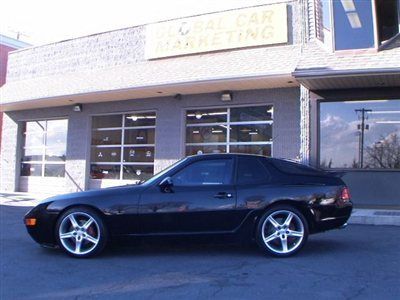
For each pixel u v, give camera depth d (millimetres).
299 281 5734
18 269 6449
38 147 19422
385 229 9664
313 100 12539
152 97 15953
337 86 12141
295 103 13477
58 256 7203
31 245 8117
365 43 11664
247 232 7004
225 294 5242
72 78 17328
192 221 6941
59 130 18828
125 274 6148
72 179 17812
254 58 13555
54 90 16984
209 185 7098
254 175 7211
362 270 6234
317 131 12445
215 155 7316
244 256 7113
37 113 19172
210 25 14836
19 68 19781
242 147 14320
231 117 14602
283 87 13656
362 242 8188
